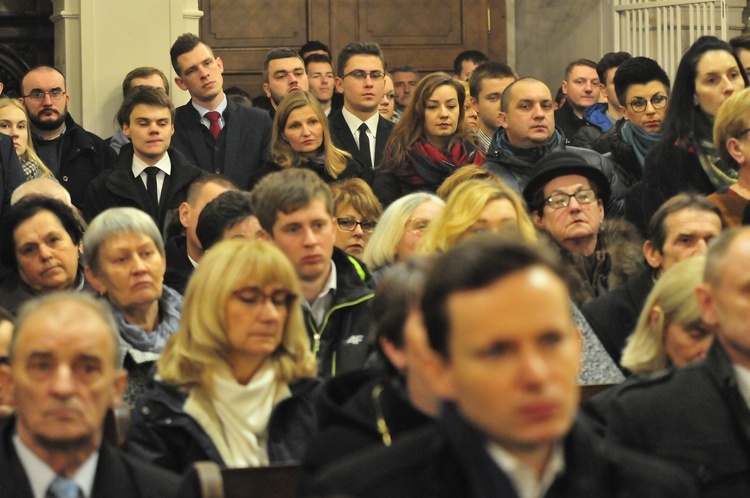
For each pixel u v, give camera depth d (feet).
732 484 22.04
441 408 15.76
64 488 21.17
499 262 14.49
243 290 27.76
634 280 36.83
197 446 27.71
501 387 14.25
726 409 22.35
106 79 72.59
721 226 36.76
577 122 73.92
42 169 57.88
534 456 15.26
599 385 28.66
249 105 66.44
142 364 32.68
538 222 41.91
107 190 54.34
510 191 34.78
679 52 78.69
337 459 21.33
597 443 16.30
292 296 28.45
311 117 54.34
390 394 21.49
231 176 60.34
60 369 20.71
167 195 54.70
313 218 34.58
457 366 14.56
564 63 88.22
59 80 62.03
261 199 35.09
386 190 53.67
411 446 15.98
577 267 40.88
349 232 45.06
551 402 14.23
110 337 21.27
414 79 77.10
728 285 22.12
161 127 54.60
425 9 88.58
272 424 28.17
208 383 27.84
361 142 61.11
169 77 73.46
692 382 22.76
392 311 21.93
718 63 45.32
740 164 41.45
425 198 38.45
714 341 23.04
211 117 60.95
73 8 73.10
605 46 85.10
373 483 15.72
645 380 23.31
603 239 41.88
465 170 44.57
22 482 21.12
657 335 28.27
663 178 46.44
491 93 61.57
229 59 85.30
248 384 28.17
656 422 22.52
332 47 86.74
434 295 14.83
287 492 24.14
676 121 46.26
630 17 82.84
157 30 73.20
